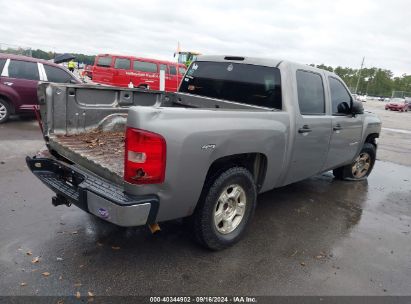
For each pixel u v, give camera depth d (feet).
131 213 8.85
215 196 10.77
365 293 10.17
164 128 8.95
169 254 11.19
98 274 9.89
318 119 14.92
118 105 14.84
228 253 11.62
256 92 14.20
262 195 17.71
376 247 13.14
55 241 11.41
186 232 12.64
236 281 10.15
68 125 13.35
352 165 20.89
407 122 75.82
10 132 27.12
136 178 8.93
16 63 30.01
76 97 13.38
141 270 10.25
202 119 9.92
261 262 11.27
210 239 11.15
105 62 58.59
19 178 16.87
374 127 20.79
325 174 22.91
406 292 10.41
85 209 9.62
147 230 12.60
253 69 14.46
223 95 15.40
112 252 11.04
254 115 11.72
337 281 10.64
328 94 16.01
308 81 14.74
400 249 13.14
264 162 12.60
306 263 11.49
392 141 42.37
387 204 18.16
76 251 10.94
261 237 13.00
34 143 24.14
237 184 11.64
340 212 16.30
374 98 254.47
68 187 10.78
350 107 17.71
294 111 13.51
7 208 13.52
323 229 14.25
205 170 10.07
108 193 9.21
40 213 13.32
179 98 16.69
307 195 18.28
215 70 15.81
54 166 11.75
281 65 13.60
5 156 20.45
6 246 10.89
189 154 9.48
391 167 27.48
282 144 12.97
